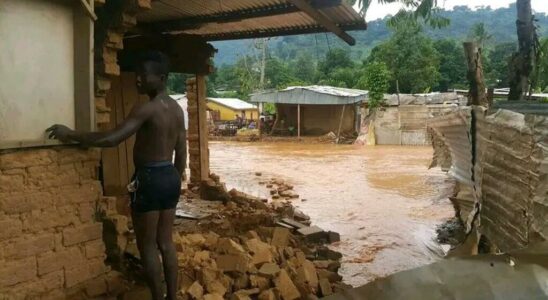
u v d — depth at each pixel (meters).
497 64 42.84
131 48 10.22
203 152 12.14
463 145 7.73
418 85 43.09
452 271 2.51
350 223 10.63
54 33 4.57
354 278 7.19
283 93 35.44
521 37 9.79
